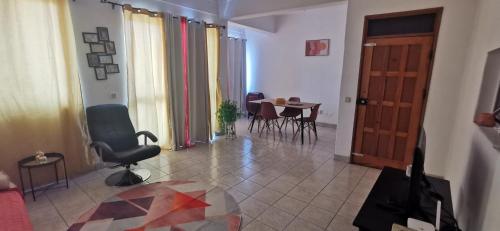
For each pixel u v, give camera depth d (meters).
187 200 2.62
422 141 1.75
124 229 2.14
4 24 2.40
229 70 6.80
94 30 3.13
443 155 3.07
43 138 2.76
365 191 2.89
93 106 3.00
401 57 3.18
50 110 2.78
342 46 5.80
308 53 6.30
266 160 3.83
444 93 2.97
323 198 2.72
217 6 4.80
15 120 2.55
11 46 2.46
